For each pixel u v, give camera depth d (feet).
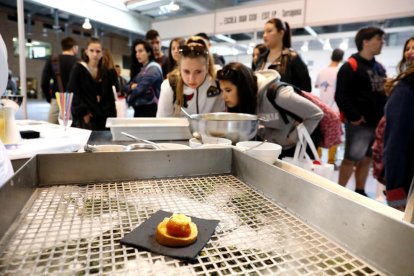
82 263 1.40
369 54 7.57
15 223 1.75
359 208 1.59
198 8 14.25
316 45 20.44
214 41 17.79
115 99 9.32
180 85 5.46
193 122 3.71
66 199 2.13
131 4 10.34
